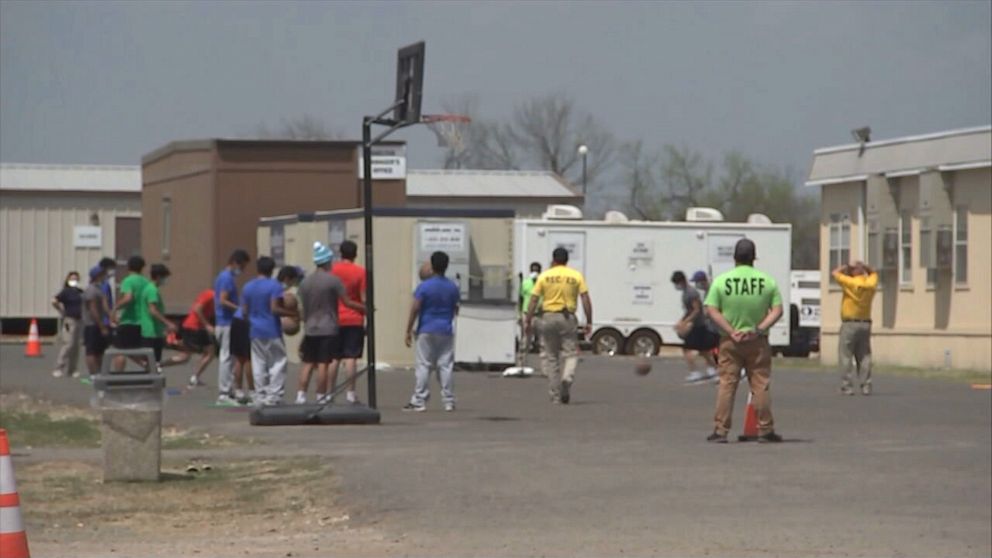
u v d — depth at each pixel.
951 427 75.75
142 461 57.00
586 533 45.16
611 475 56.88
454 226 126.19
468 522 47.19
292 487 55.22
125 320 96.38
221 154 152.88
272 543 44.16
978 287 136.12
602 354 167.88
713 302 67.56
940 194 139.88
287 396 96.88
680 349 173.00
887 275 148.00
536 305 91.88
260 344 84.56
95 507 51.62
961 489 53.97
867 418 81.25
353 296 83.50
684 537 44.47
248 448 66.44
